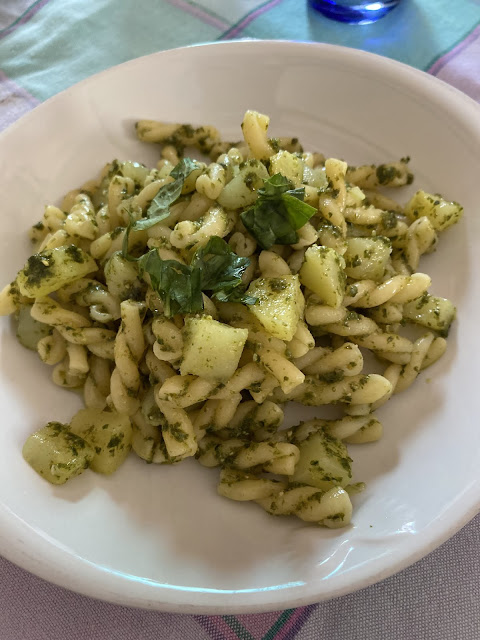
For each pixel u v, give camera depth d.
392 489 0.19
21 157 0.25
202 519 0.19
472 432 0.19
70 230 0.23
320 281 0.20
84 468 0.19
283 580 0.16
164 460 0.20
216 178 0.21
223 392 0.19
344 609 0.19
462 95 0.25
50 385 0.22
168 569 0.17
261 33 0.32
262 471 0.20
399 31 0.32
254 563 0.17
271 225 0.20
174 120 0.28
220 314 0.20
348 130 0.27
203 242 0.20
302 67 0.27
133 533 0.18
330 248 0.21
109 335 0.22
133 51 0.32
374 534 0.17
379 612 0.19
